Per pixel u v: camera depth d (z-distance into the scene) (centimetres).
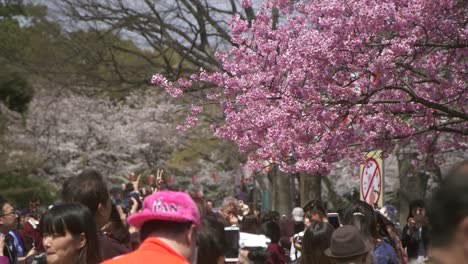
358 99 1238
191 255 403
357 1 1216
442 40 1218
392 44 1161
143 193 1046
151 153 5022
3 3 4869
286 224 1533
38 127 4888
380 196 1270
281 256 1073
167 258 386
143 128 4912
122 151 5038
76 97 4869
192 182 4888
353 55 1221
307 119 1259
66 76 3058
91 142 5041
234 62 1498
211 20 2772
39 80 3328
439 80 1257
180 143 4872
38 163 4734
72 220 534
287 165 1345
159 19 2783
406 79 1329
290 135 1264
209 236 608
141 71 2953
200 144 4800
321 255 687
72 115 4938
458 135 1446
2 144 4734
